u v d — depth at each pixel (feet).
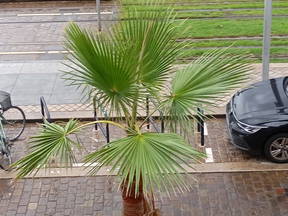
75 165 37.17
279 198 33.81
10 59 54.75
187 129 23.76
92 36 21.71
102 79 22.11
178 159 22.53
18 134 41.16
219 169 36.32
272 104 37.14
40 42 59.26
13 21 65.67
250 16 63.98
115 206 33.78
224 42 56.70
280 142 36.04
